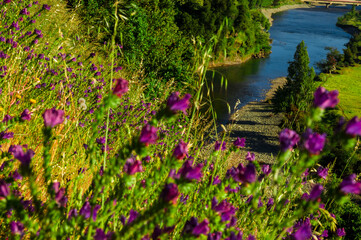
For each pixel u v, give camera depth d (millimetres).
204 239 1276
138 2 20516
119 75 8500
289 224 1454
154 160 2482
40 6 9234
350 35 109562
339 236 2893
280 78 63000
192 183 1237
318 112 1279
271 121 42625
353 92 57562
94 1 12781
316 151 1260
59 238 1208
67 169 2199
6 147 2277
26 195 1721
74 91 4508
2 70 3590
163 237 1294
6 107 2832
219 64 66125
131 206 1578
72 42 4211
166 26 22156
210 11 54781
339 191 1333
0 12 5008
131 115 4965
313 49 85812
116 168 1206
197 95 2248
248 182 1520
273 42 91875
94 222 1196
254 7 141125
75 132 2887
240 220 1893
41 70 4250
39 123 2887
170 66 15367
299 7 175375
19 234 1305
